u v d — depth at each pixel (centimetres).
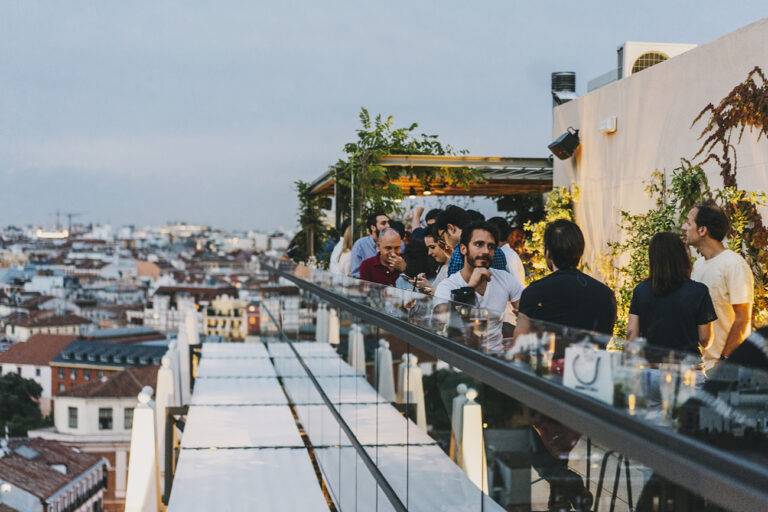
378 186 1327
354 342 538
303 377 820
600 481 193
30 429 12081
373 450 467
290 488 616
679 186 856
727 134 798
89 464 8269
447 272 592
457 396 310
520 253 1299
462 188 1505
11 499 6975
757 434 137
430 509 346
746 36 768
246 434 762
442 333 335
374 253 811
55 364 13262
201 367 1173
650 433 170
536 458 234
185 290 19538
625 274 979
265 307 1431
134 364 12950
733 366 147
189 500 587
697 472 151
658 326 387
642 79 981
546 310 389
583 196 1155
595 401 198
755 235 739
